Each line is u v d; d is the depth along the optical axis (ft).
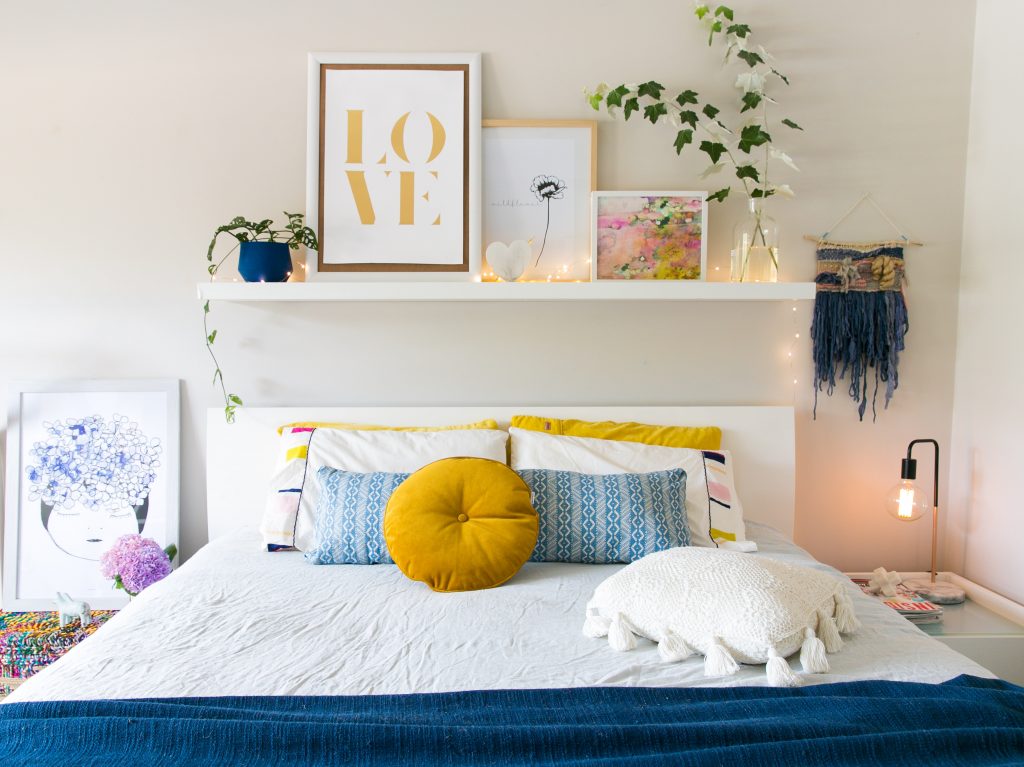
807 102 8.66
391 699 4.20
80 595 8.42
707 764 3.51
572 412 8.54
